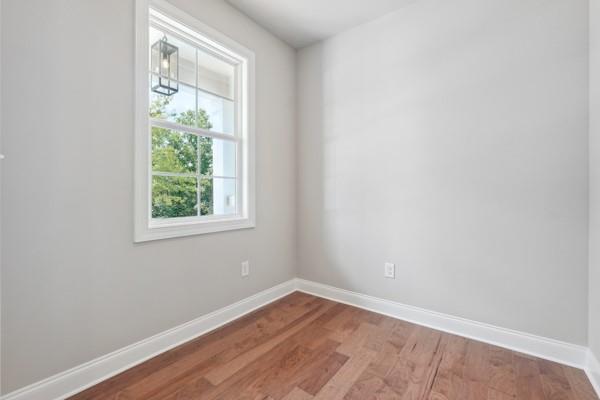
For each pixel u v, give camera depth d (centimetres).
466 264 195
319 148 271
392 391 141
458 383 147
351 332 201
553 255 167
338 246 260
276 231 267
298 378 151
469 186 193
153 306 172
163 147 189
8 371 121
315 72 273
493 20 183
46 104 129
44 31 128
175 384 146
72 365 139
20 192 123
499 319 184
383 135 231
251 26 236
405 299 222
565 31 162
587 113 157
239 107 237
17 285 123
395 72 224
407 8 217
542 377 151
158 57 183
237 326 210
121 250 156
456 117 197
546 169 168
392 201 227
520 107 175
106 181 150
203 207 213
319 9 223
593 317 151
